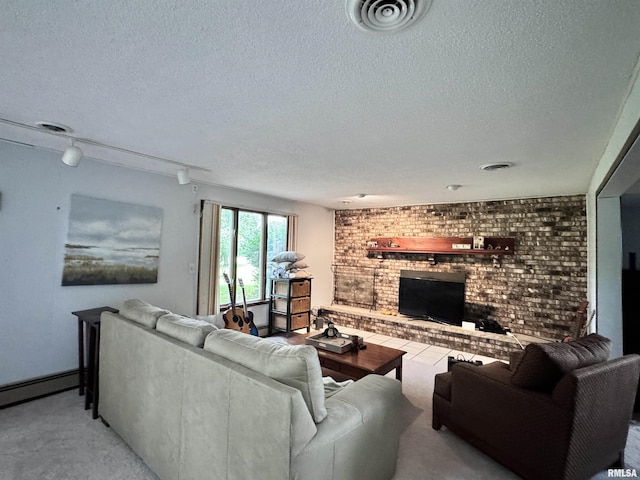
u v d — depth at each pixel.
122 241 3.39
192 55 1.37
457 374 2.37
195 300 4.09
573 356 1.93
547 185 3.77
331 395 1.84
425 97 1.71
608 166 2.31
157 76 1.55
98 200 3.21
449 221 5.24
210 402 1.55
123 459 2.05
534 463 1.87
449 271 5.15
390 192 4.50
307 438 1.31
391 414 1.86
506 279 4.68
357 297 6.16
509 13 1.08
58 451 2.11
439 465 2.10
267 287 5.18
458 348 4.62
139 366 2.02
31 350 2.83
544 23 1.12
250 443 1.37
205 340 1.77
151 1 1.05
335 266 6.48
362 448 1.62
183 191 3.97
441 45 1.26
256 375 1.42
